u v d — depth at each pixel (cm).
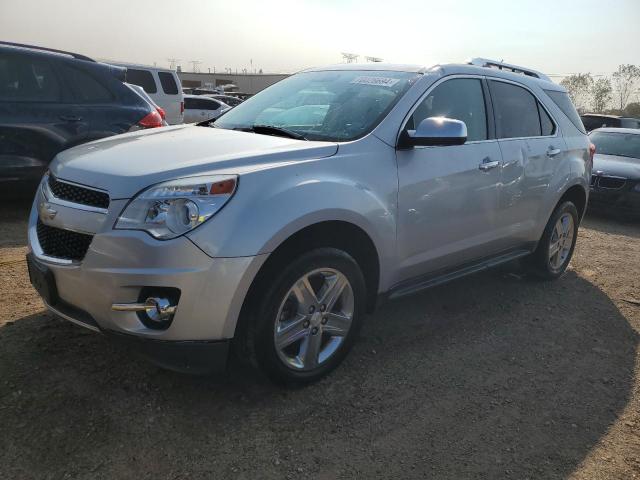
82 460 239
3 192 589
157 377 304
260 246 259
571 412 313
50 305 286
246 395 297
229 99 2614
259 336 277
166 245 247
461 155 379
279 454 256
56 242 285
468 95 408
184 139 327
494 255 443
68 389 285
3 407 265
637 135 1052
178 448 253
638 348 406
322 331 309
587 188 543
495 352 378
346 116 353
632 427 304
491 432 288
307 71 448
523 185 442
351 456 259
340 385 317
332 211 288
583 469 266
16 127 575
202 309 253
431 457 264
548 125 493
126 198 258
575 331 426
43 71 602
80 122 617
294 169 286
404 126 347
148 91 1382
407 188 337
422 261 365
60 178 291
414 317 424
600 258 645
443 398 315
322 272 299
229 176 264
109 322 260
